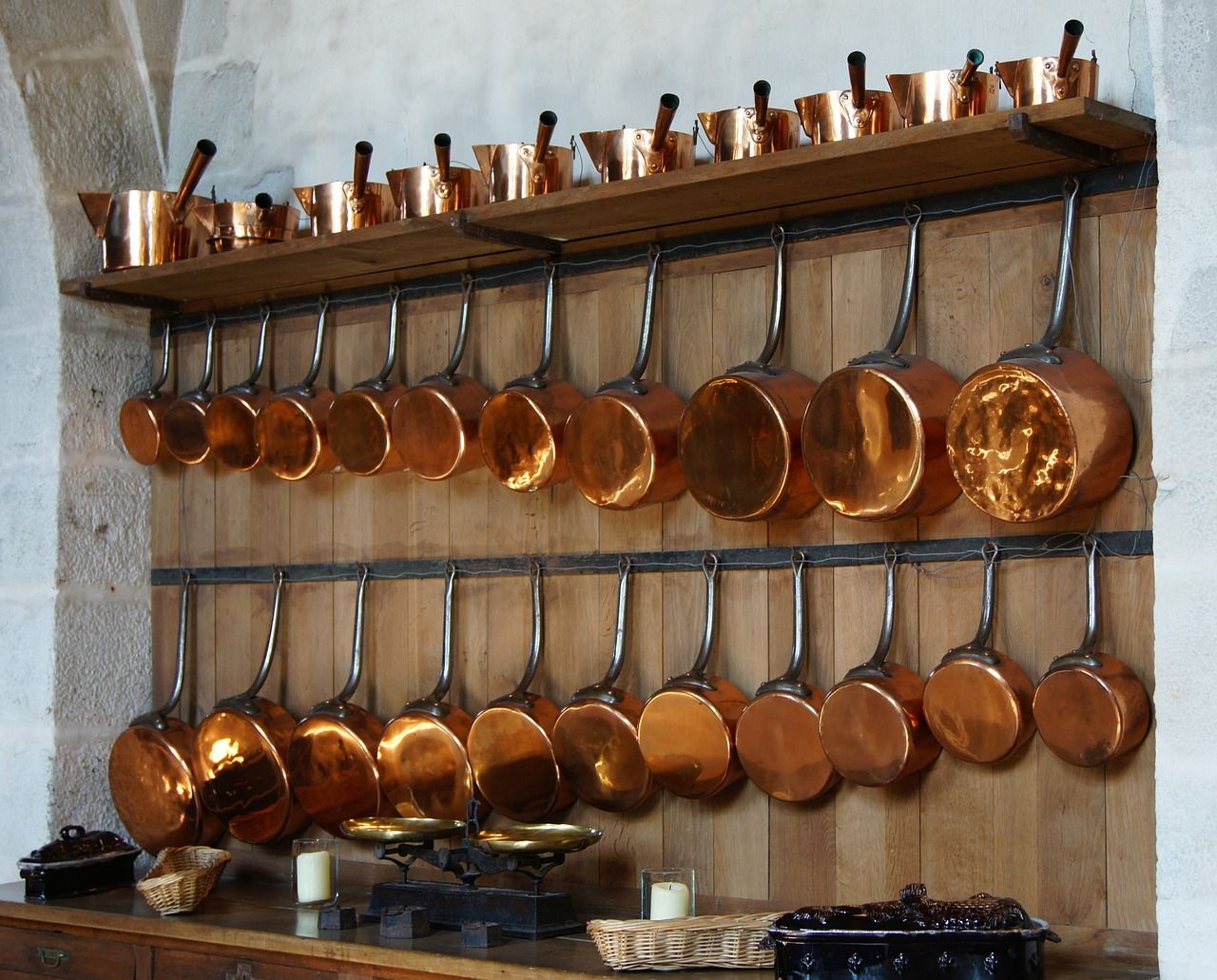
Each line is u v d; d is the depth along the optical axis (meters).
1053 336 2.28
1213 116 2.01
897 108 2.39
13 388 3.45
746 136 2.50
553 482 2.81
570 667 2.86
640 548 2.78
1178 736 2.02
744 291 2.68
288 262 2.97
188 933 2.77
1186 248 2.03
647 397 2.68
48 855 3.10
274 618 3.24
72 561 3.38
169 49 3.52
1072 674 2.23
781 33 2.68
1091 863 2.30
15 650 3.41
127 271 3.18
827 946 2.08
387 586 3.12
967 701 2.33
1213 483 2.00
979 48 2.47
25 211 3.37
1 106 3.32
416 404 2.91
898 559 2.49
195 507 3.44
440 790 2.92
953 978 2.05
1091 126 2.14
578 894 2.81
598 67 2.91
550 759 2.79
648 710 2.64
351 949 2.54
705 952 2.32
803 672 2.59
